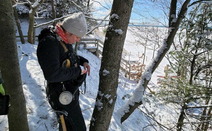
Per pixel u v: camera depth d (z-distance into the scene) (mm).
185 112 5703
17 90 2482
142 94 5578
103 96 2600
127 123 5980
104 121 2686
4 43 2203
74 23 1840
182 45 6406
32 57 8898
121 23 2367
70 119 2184
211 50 5891
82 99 6035
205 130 7453
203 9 5617
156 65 5594
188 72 6719
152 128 6465
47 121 4172
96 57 15531
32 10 9945
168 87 6086
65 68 1859
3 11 2102
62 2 14531
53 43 1775
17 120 2662
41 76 6867
